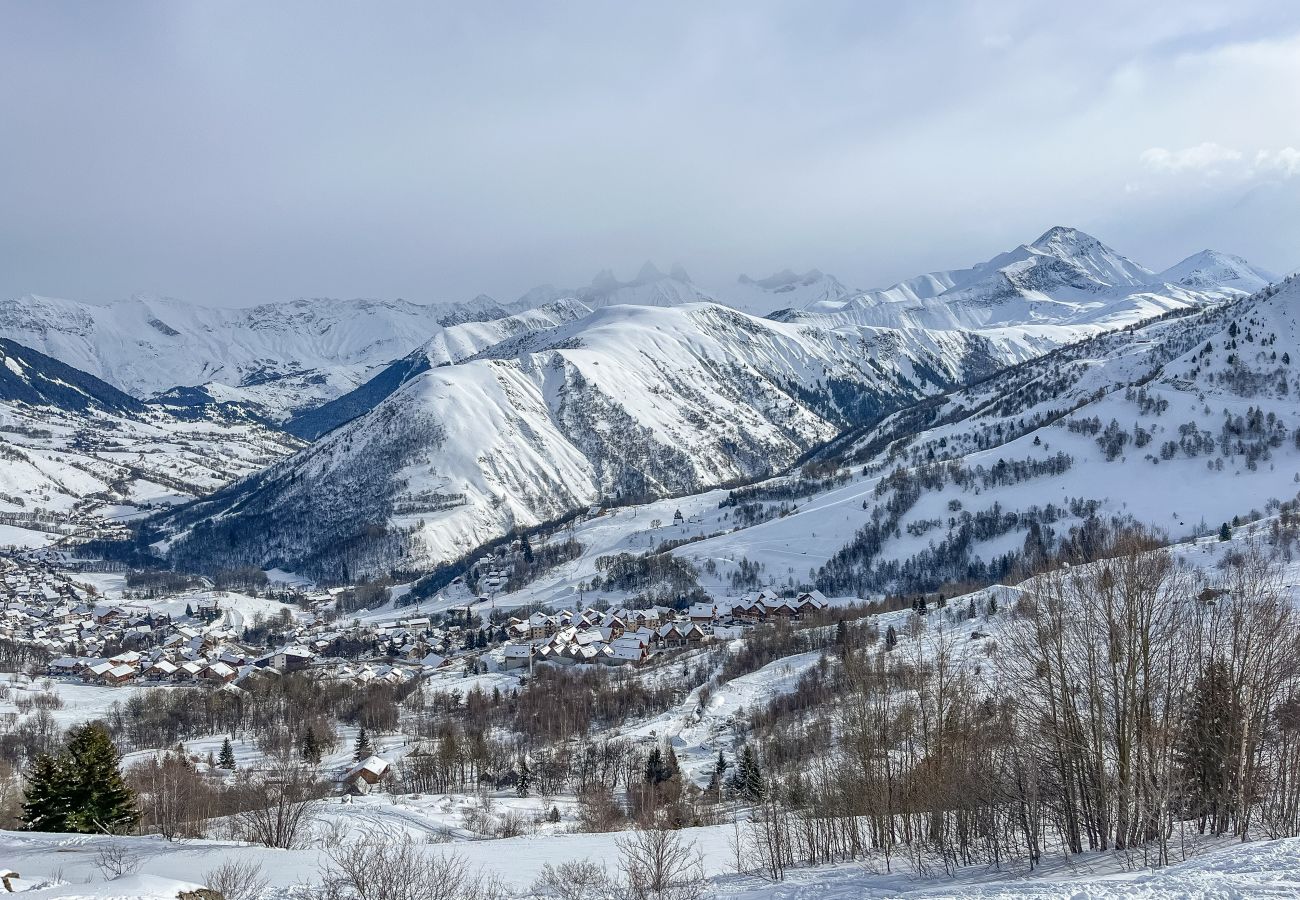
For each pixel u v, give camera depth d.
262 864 58.16
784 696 143.50
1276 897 30.00
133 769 118.81
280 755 131.38
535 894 52.28
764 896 49.19
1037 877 42.94
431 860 51.75
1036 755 50.03
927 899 37.72
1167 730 46.00
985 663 77.12
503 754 133.25
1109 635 47.56
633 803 104.25
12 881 45.25
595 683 183.50
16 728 162.88
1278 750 49.78
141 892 42.31
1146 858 41.56
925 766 58.22
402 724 168.38
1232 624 48.97
